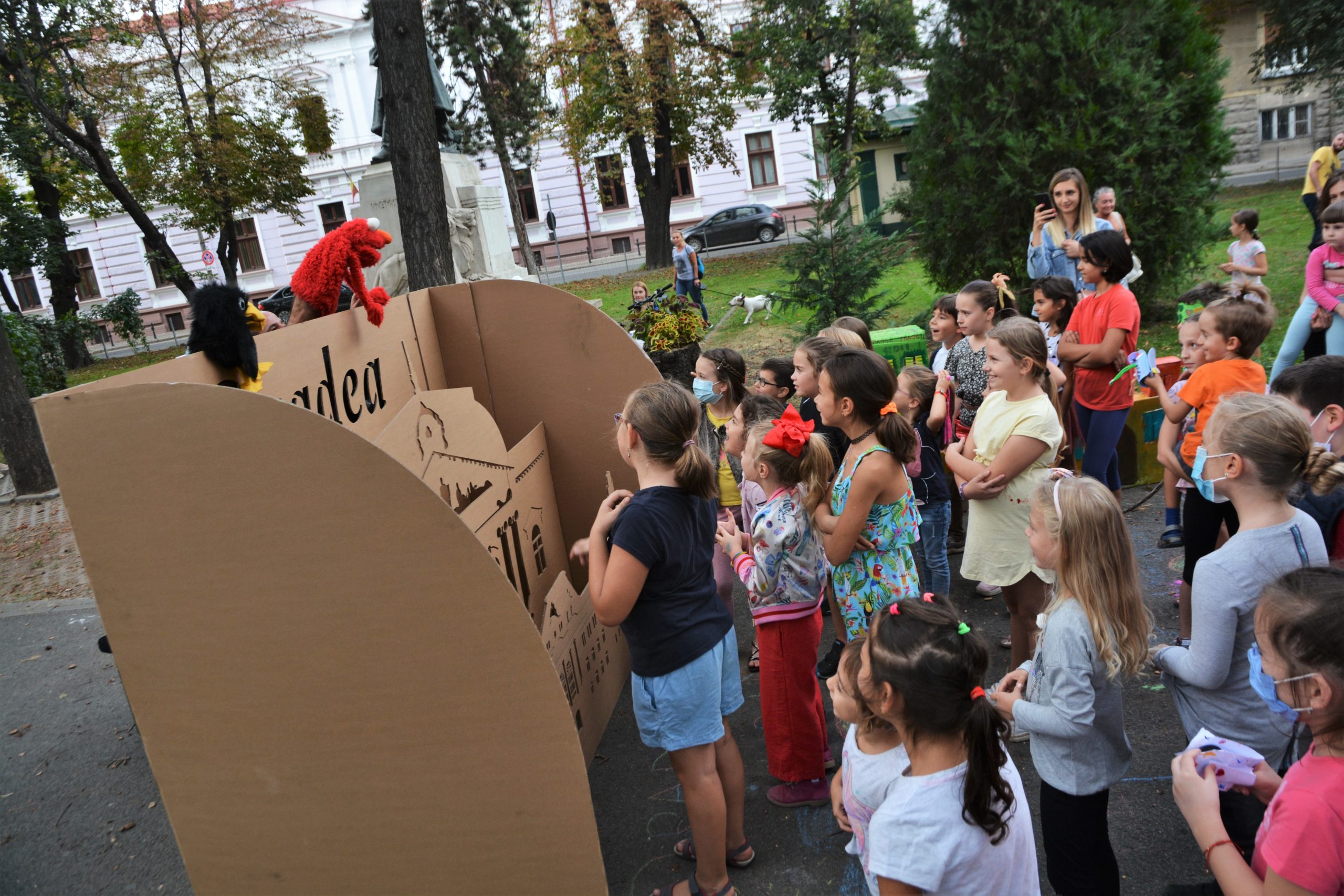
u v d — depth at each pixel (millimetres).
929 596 1769
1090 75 8141
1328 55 20266
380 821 2129
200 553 1949
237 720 2102
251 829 2209
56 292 21453
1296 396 2518
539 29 21672
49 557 6824
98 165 18672
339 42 27812
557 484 3570
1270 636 1364
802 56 20531
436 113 12258
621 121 21766
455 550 1858
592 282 22844
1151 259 8414
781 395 3854
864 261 7961
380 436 2277
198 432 1843
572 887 2105
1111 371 4062
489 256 12023
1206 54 8312
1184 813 1596
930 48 9250
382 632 1961
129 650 2078
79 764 3781
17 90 16594
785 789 2875
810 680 2750
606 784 3117
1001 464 2850
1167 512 4375
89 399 1869
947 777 1625
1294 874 1268
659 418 2273
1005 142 8281
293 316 2904
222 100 20391
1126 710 3168
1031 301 7992
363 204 11398
